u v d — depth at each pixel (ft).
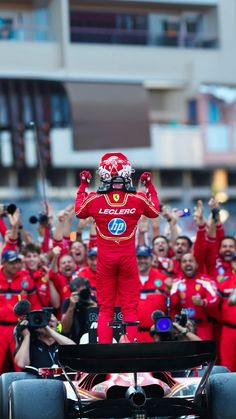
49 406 73.20
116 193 79.15
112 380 76.23
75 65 291.79
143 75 302.04
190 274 113.09
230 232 266.16
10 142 276.21
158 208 80.33
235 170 315.99
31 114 271.49
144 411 72.59
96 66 295.48
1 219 125.18
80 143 238.48
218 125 311.27
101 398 76.23
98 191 79.56
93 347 71.20
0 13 288.51
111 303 79.15
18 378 80.74
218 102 313.12
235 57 313.53
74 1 293.02
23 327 88.63
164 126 307.99
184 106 311.68
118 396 76.23
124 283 79.00
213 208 116.88
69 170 296.51
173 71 307.78
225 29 312.71
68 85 261.03
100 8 297.33
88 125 243.60
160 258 120.37
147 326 110.63
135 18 302.45
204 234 115.85
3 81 270.87
